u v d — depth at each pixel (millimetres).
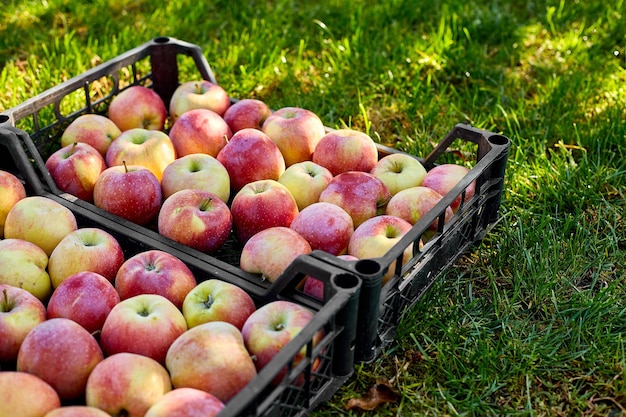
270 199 1234
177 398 1000
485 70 1738
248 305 1129
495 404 1145
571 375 1175
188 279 1159
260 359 1067
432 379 1170
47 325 1055
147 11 1941
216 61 1750
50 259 1194
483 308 1263
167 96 1559
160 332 1077
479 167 1234
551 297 1268
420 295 1213
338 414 1133
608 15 1884
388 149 1385
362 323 1102
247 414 1049
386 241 1179
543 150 1503
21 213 1215
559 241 1349
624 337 1216
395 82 1710
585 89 1667
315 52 1818
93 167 1310
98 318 1113
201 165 1291
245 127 1420
